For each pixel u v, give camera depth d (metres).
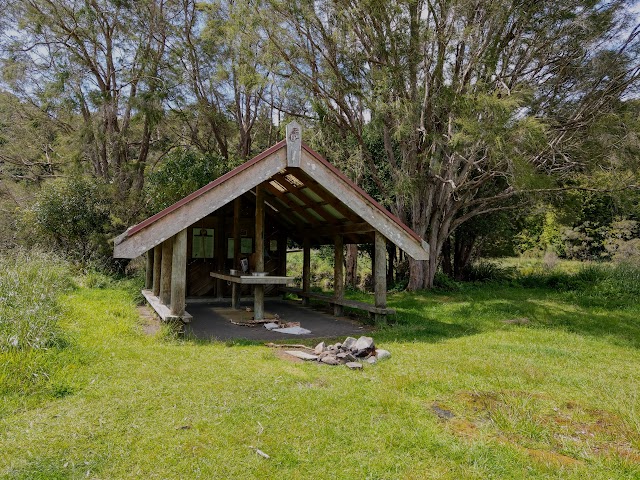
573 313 10.53
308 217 10.58
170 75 18.56
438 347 6.71
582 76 11.70
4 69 17.94
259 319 8.45
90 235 15.27
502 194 13.99
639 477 2.98
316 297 10.74
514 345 7.01
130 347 5.85
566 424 3.94
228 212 12.27
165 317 6.78
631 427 3.82
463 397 4.49
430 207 14.52
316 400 4.16
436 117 12.81
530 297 13.17
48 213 15.09
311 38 12.48
